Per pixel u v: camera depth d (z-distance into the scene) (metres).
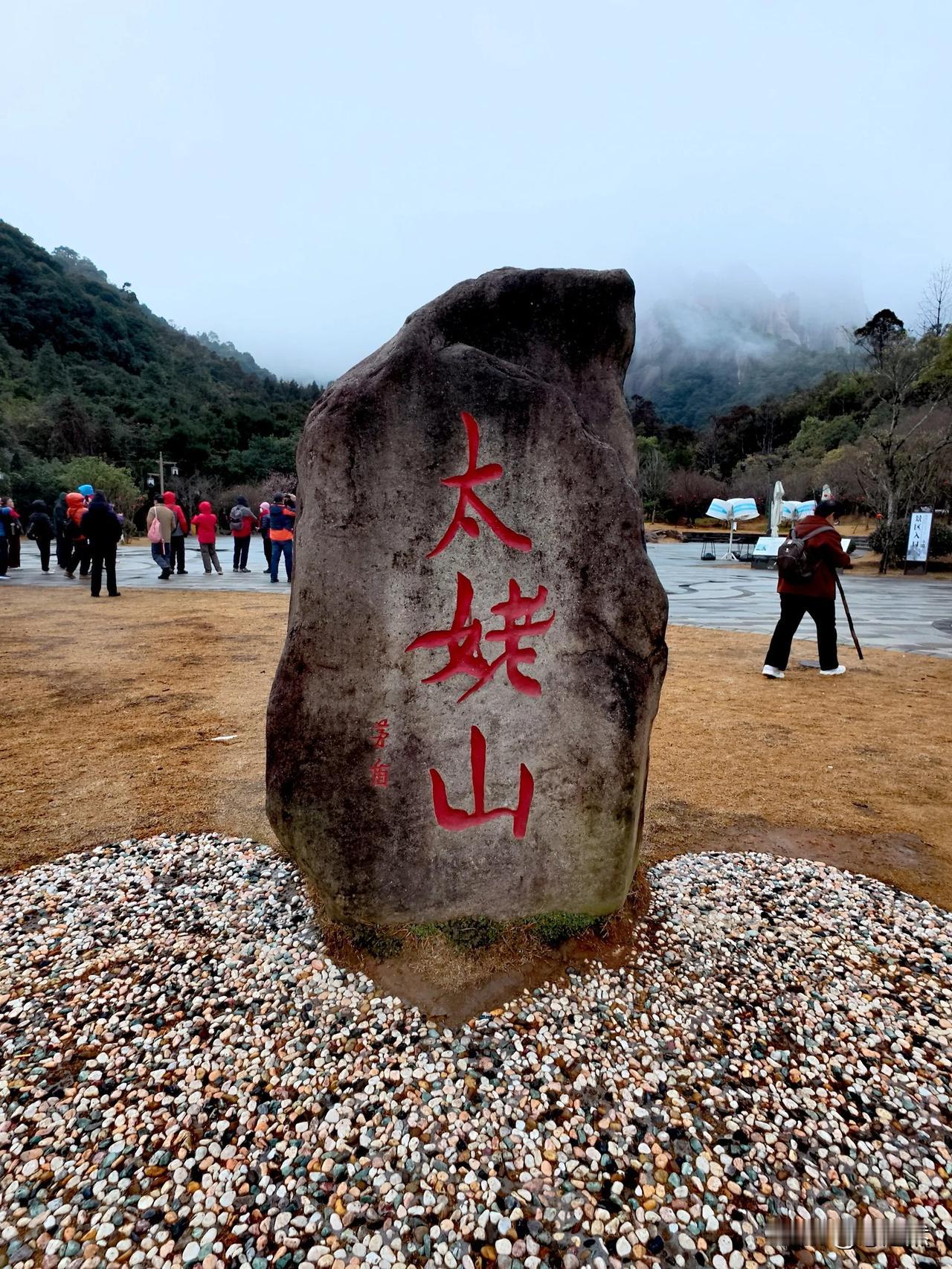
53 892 2.87
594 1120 1.89
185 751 4.45
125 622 8.75
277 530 13.21
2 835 3.35
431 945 2.44
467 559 2.30
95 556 10.63
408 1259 1.55
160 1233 1.58
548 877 2.48
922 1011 2.33
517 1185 1.72
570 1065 2.06
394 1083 1.98
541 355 2.39
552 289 2.37
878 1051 2.16
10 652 7.02
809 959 2.57
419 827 2.39
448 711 2.35
